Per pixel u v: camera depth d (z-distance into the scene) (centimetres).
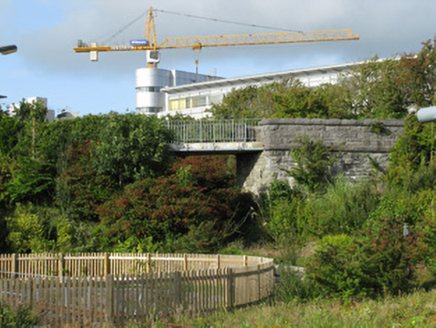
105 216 2355
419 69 3456
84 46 11531
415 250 1454
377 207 2344
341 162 2738
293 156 2702
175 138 2775
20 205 2455
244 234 2566
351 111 3819
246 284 1499
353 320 1084
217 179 2669
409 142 2681
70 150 2719
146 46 11462
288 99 3362
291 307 1348
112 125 2603
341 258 1445
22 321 1130
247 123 3036
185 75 10388
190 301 1344
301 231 2417
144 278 1262
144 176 2552
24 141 2828
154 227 2253
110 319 1198
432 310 1156
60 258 1925
